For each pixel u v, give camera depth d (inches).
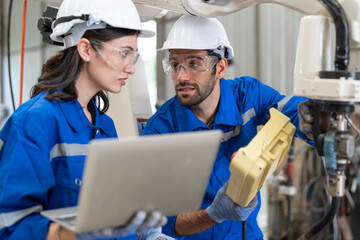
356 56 53.3
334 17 50.0
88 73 56.1
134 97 87.6
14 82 351.3
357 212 127.8
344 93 48.8
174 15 214.8
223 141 77.7
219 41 74.0
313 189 144.2
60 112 54.4
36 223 47.2
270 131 58.7
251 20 188.2
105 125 63.6
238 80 84.4
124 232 43.9
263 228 124.8
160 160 40.9
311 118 56.1
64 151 53.2
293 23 171.0
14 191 47.6
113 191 39.6
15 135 49.6
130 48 55.7
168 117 77.4
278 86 179.0
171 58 72.8
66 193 53.2
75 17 53.7
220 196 60.1
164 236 62.2
